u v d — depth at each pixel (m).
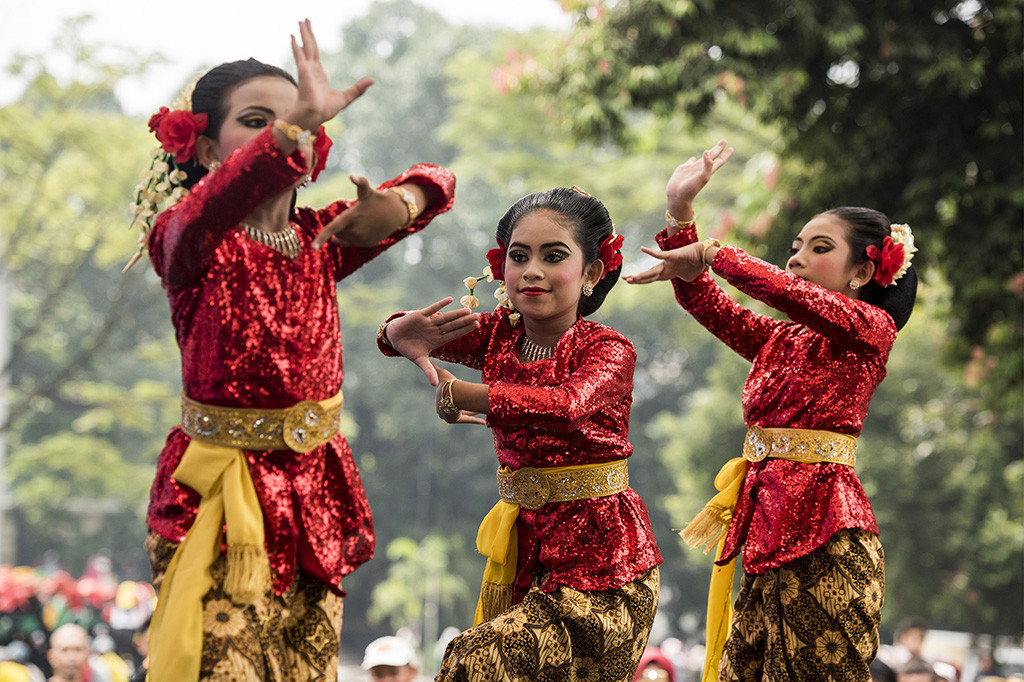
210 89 4.85
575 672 5.57
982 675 30.95
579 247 5.61
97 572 49.72
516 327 5.95
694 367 73.94
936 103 17.66
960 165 17.08
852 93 18.20
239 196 4.28
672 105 18.61
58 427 70.19
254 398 4.60
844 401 6.16
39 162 40.59
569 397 5.21
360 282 75.38
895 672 11.71
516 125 42.88
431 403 72.62
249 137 4.79
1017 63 16.70
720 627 6.55
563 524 5.60
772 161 20.48
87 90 38.75
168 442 4.92
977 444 42.84
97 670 15.30
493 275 6.05
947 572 42.91
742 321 6.57
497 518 5.81
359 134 80.62
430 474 72.62
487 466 72.88
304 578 4.87
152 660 4.46
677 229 6.55
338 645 4.94
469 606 66.06
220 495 4.59
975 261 17.20
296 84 4.71
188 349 4.64
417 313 5.27
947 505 43.31
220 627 4.49
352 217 4.46
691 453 50.16
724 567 6.57
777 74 17.62
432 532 67.81
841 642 6.01
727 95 18.73
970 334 18.64
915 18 17.44
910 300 6.66
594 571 5.55
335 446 4.91
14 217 42.03
